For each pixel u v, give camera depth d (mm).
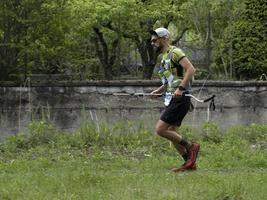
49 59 29375
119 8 33375
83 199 12023
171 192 12617
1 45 26531
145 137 21234
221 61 38125
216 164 17125
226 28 37750
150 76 38938
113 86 26344
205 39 40781
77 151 19828
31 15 26750
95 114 26344
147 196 12289
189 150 15602
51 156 18938
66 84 26391
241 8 36250
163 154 19391
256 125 23703
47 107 26344
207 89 26859
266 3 34031
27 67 27938
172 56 15188
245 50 34531
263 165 17312
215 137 22312
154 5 35375
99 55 38500
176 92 14977
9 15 26484
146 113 26125
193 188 12945
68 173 14859
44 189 12992
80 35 33469
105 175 14602
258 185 13320
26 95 26422
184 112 15266
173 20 38812
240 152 19203
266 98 27188
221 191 12500
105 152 19484
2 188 13070
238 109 27109
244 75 34969
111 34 37875
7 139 22328
